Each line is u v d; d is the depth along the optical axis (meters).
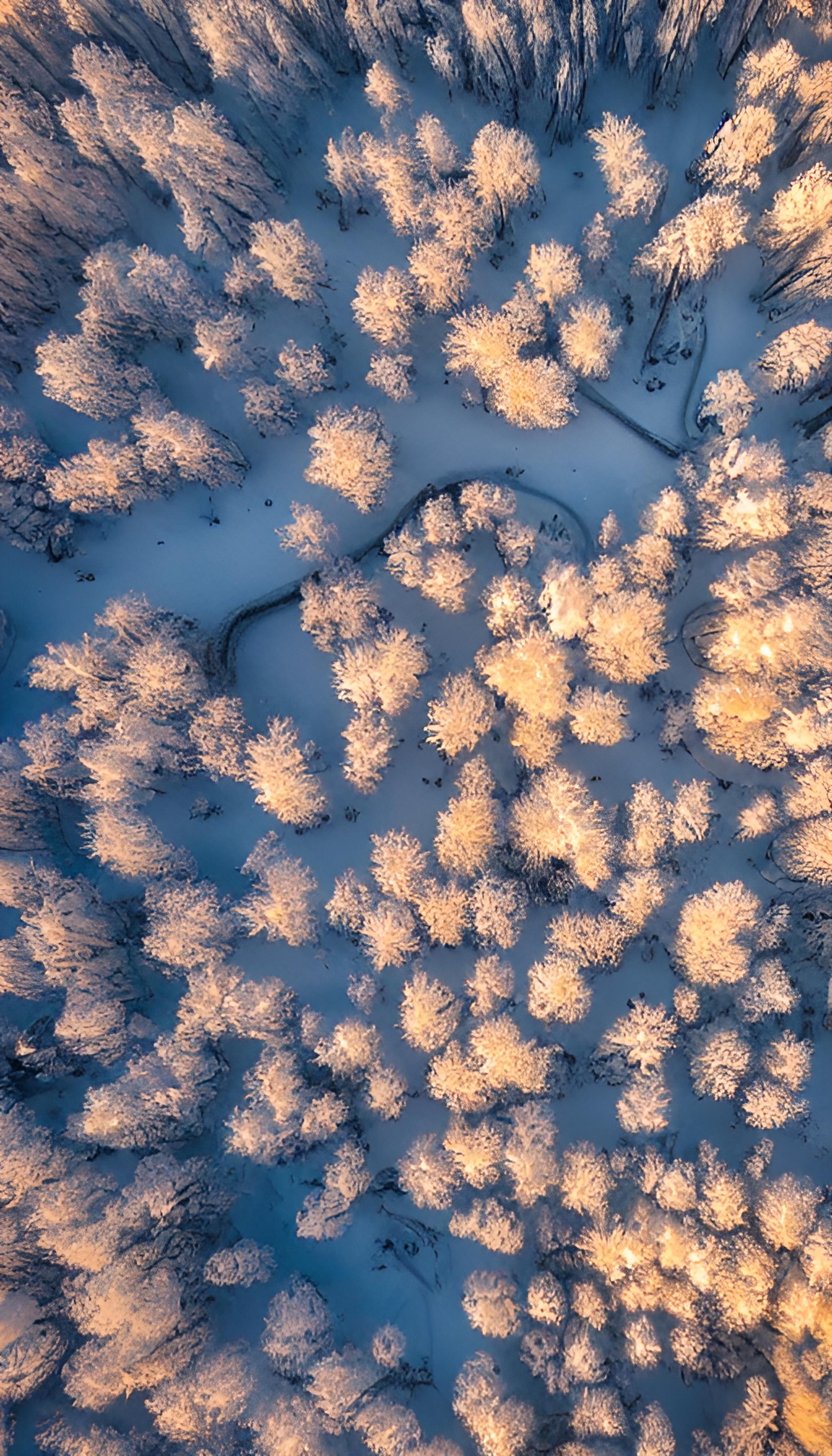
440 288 44.31
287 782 42.59
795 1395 35.28
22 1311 38.97
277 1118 39.53
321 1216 39.91
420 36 46.47
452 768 45.91
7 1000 44.00
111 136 43.88
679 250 43.03
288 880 41.59
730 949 40.28
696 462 45.19
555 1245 39.72
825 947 41.94
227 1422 38.25
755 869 43.59
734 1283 36.81
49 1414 39.19
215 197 44.94
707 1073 40.66
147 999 45.00
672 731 44.00
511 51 43.41
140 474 45.09
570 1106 42.94
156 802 46.59
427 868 43.19
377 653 43.06
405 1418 37.50
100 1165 42.34
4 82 44.50
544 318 45.56
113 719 43.78
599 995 44.06
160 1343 38.56
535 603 44.41
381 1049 43.44
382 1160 43.16
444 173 44.97
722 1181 38.16
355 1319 41.75
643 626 42.69
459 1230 39.44
